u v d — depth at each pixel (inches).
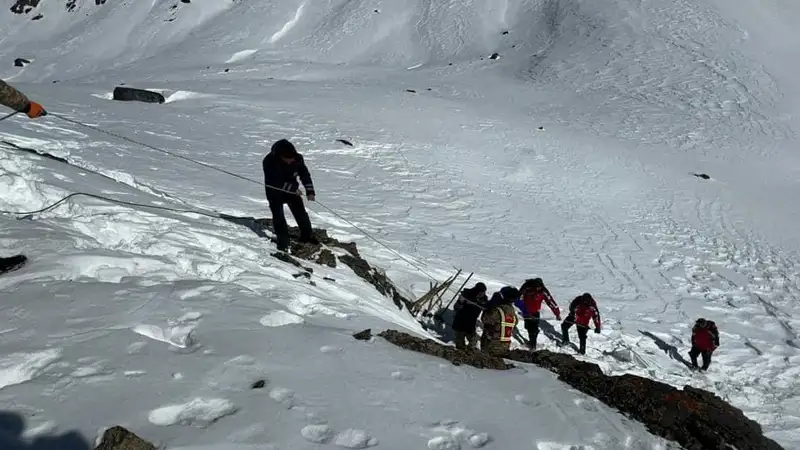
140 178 572.7
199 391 152.4
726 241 870.4
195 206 492.1
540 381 186.4
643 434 166.9
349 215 743.1
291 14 3671.3
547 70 2190.0
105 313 191.8
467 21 3221.0
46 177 361.1
